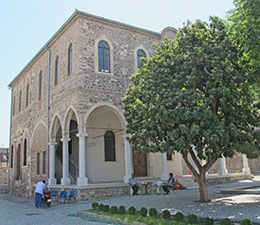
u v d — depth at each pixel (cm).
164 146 1133
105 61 1994
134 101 1450
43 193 1691
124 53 2084
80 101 1811
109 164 2248
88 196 1692
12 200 2277
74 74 1906
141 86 1435
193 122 1104
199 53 1188
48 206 1642
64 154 1956
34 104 2608
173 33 2370
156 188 1916
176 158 2497
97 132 2241
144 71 1450
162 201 1431
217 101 1237
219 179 2247
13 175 2973
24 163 2788
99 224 1016
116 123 2352
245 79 1172
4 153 3994
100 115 2275
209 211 1079
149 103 1233
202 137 1141
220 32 1296
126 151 1917
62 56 2128
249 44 1140
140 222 919
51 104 2227
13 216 1387
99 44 1984
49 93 2283
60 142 2484
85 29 1934
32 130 2598
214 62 1159
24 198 2402
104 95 1912
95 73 1908
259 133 1218
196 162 1366
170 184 1741
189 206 1226
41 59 2550
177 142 1084
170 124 1190
